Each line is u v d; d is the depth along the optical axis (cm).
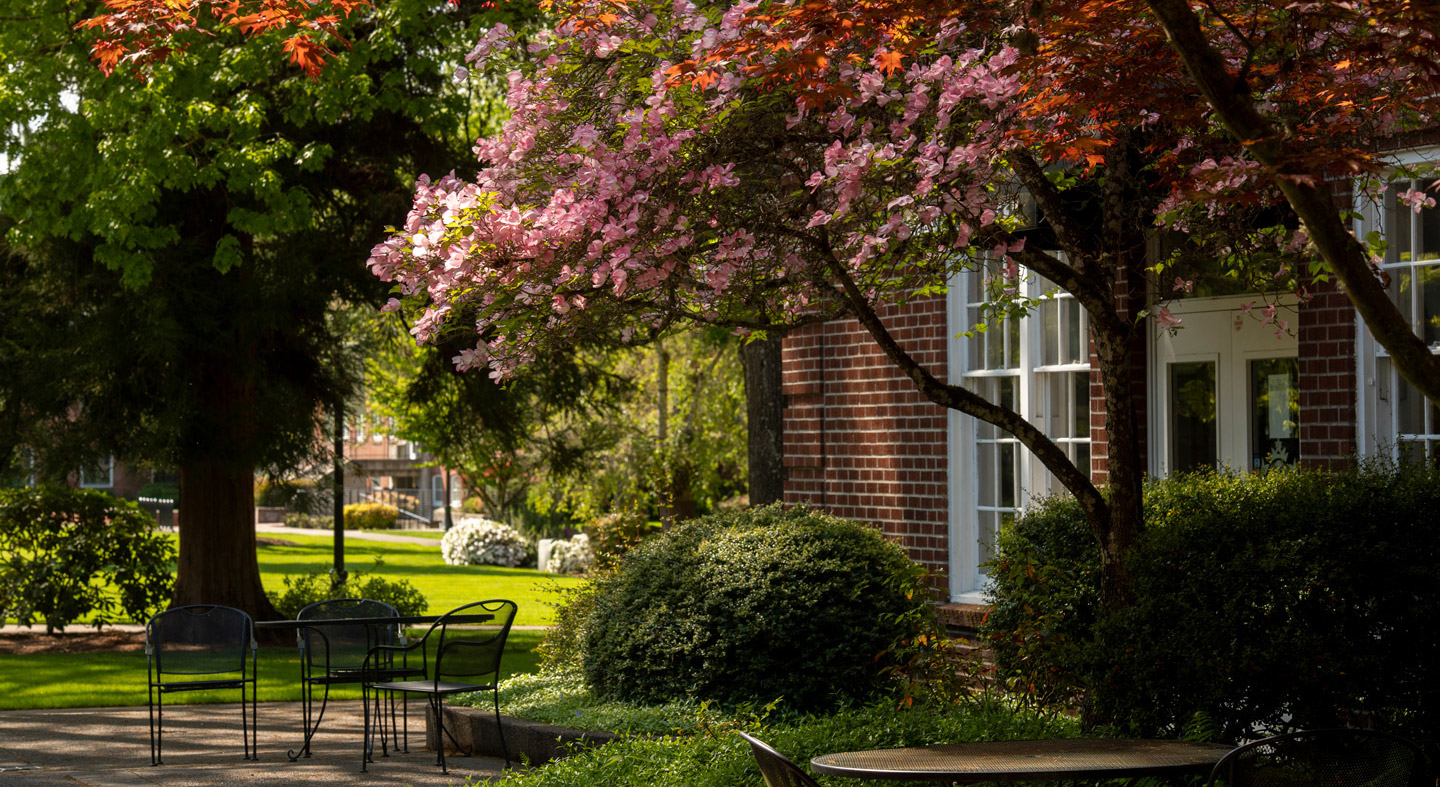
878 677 801
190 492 1598
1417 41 431
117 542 1667
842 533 846
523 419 1619
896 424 1110
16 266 1478
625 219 511
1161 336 955
